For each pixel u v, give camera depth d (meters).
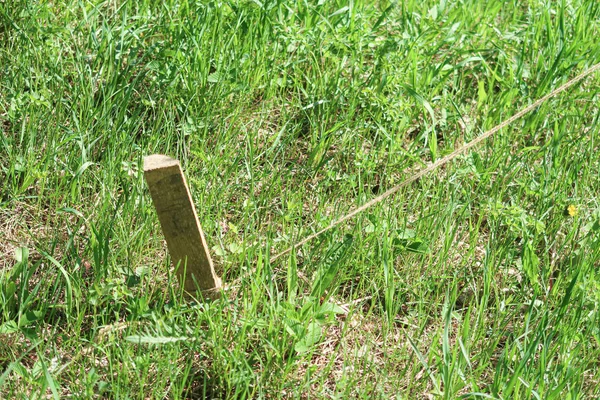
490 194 4.18
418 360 3.37
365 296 3.70
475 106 4.91
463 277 3.80
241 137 4.44
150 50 4.45
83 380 3.08
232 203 4.08
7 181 3.99
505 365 3.14
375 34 5.05
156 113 4.39
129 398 3.04
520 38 5.31
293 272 3.41
